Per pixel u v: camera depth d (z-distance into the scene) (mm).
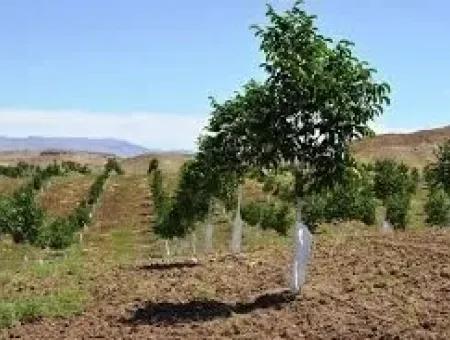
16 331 17359
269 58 17594
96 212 78938
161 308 18109
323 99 17328
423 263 20641
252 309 17141
